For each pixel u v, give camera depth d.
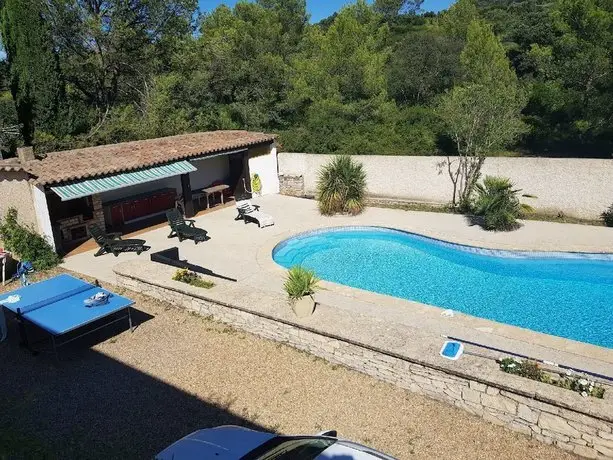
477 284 19.50
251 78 44.56
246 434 8.79
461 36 55.34
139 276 18.31
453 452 9.84
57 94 37.41
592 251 20.48
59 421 11.63
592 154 35.09
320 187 28.39
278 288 18.28
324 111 41.69
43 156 26.70
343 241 25.41
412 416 10.99
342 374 12.75
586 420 9.23
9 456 10.08
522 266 20.80
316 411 11.41
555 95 35.62
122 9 44.66
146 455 10.30
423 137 37.91
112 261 22.66
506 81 40.22
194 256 22.52
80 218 25.52
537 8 63.91
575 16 35.81
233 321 15.48
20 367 14.26
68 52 45.06
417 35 50.03
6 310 17.78
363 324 13.20
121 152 27.95
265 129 43.88
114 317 16.88
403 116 41.47
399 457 9.77
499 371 10.60
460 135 28.22
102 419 11.62
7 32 36.03
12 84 37.22
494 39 44.06
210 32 53.69
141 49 47.75
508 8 77.38
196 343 14.88
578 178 24.67
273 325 14.33
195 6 49.66
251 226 26.64
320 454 7.83
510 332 14.21
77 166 24.58
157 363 13.95
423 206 29.31
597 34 34.66
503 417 10.38
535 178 25.92
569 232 22.89
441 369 11.01
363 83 43.88
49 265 22.42
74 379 13.45
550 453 9.64
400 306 16.28
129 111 43.06
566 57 37.00
